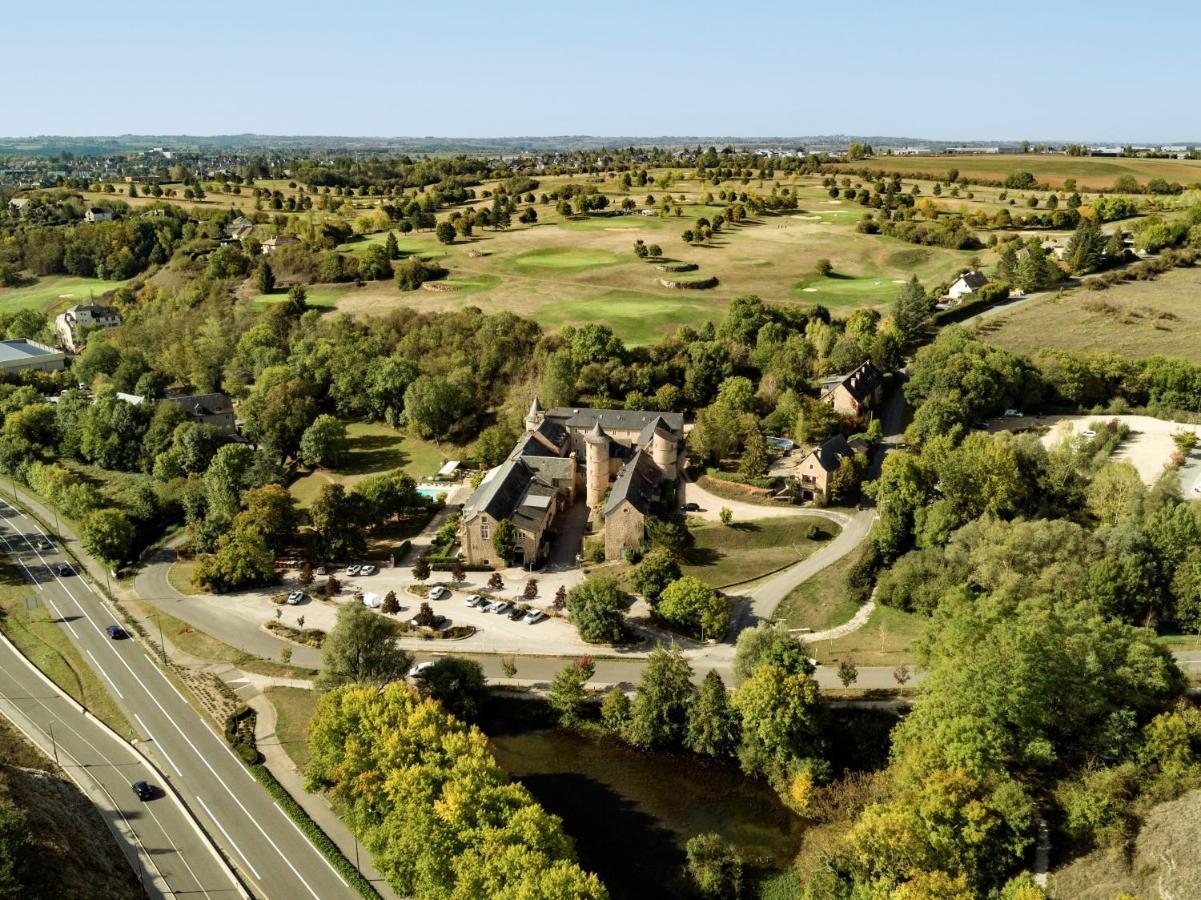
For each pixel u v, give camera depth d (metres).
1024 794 63.75
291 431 162.12
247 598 112.69
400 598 111.19
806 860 68.31
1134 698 70.75
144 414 163.88
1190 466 128.25
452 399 167.25
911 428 143.12
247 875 66.75
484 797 63.16
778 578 112.06
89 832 70.06
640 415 150.75
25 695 91.56
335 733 72.62
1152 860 56.66
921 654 82.12
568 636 101.56
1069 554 96.00
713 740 80.19
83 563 125.19
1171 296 198.25
